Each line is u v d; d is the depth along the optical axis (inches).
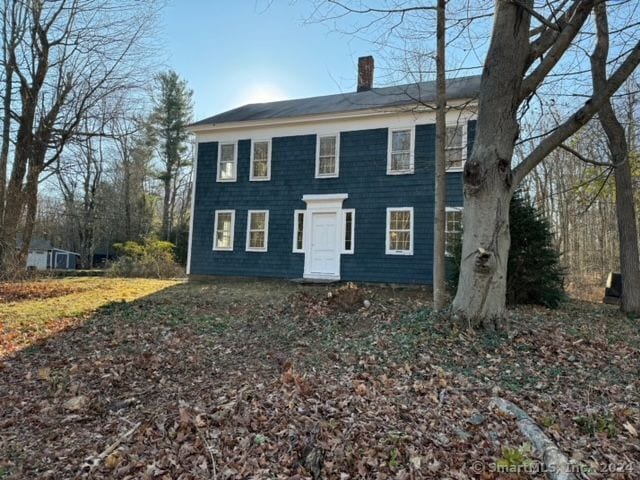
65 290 477.1
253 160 610.5
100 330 279.3
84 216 1252.5
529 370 183.3
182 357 224.7
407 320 261.1
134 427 147.5
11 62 585.3
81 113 628.7
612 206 853.2
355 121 555.8
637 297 345.7
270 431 136.6
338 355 213.3
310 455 121.3
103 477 121.3
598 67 361.1
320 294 393.7
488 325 226.8
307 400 156.3
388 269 522.9
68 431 153.0
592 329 270.1
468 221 234.4
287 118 581.0
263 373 194.2
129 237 1214.3
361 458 120.0
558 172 880.3
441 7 283.9
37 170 625.6
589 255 912.3
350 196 550.3
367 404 152.4
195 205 634.8
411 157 522.0
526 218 360.8
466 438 128.9
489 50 236.7
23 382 197.3
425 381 173.8
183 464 123.2
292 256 576.4
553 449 117.7
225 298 402.6
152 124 1190.3
